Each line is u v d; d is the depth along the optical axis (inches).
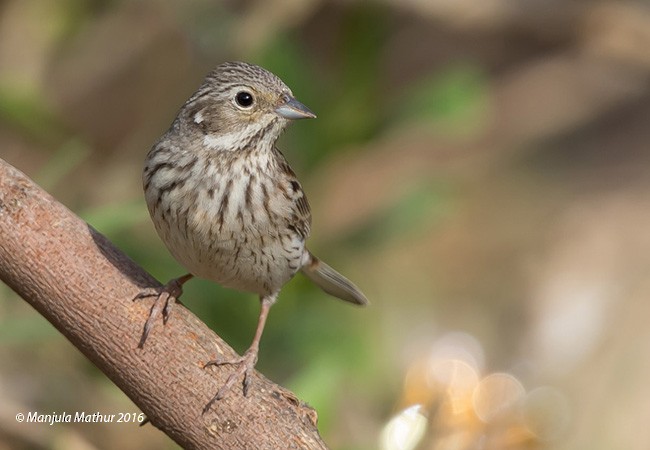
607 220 575.2
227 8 507.5
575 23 534.6
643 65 544.4
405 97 426.0
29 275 265.9
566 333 534.3
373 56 422.0
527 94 625.3
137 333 264.8
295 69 413.4
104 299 265.9
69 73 526.3
